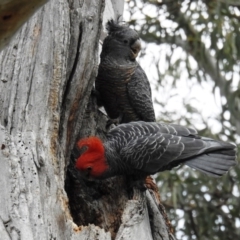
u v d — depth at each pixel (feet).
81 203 33.06
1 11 21.70
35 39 30.89
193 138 33.53
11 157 26.89
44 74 30.04
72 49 32.04
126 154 32.86
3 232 24.71
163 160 32.65
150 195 35.99
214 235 63.98
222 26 64.34
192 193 64.23
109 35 40.29
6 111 28.91
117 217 33.19
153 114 40.63
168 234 35.09
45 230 25.77
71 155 33.65
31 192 26.37
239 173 61.67
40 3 22.21
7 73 30.01
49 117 29.32
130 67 39.68
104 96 40.14
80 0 33.42
